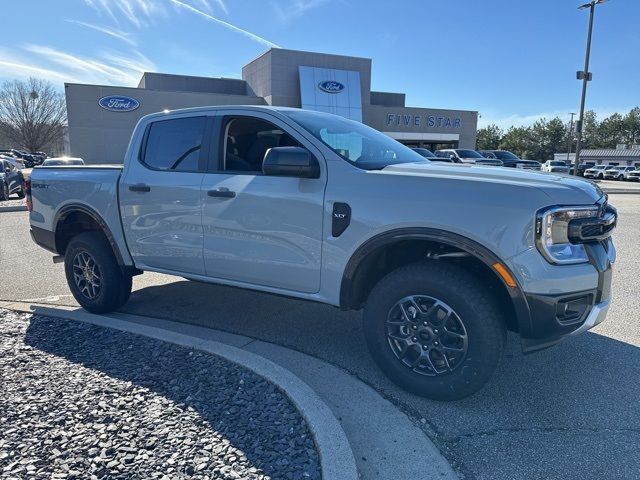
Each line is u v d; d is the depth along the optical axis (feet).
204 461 7.82
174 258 13.75
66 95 104.12
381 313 10.57
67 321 14.43
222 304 16.79
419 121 140.97
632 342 13.47
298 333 14.11
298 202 11.30
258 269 12.18
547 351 12.89
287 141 12.67
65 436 8.45
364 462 8.27
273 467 7.68
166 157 14.01
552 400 10.42
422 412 9.93
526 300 9.12
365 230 10.41
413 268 10.16
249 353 11.72
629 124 327.88
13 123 226.99
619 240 29.58
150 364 11.35
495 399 10.46
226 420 8.99
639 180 141.59
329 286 11.17
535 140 295.48
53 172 16.43
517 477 8.00
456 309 9.65
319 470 7.63
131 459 7.86
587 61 76.28
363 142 12.77
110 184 14.76
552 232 9.06
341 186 10.82
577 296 9.30
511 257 9.11
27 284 19.67
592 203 9.48
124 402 9.61
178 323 14.88
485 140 309.83
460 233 9.47
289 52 124.98
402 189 10.15
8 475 7.43
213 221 12.71
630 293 18.08
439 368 10.15
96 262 15.12
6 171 57.31
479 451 8.69
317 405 9.23
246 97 123.65
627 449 8.72
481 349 9.52
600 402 10.35
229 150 13.05
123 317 15.44
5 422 8.87
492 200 9.32
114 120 108.27
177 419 9.02
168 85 141.69
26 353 12.03
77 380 10.55
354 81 130.62
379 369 11.62
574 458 8.48
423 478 7.88
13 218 40.65
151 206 13.91
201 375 10.77
